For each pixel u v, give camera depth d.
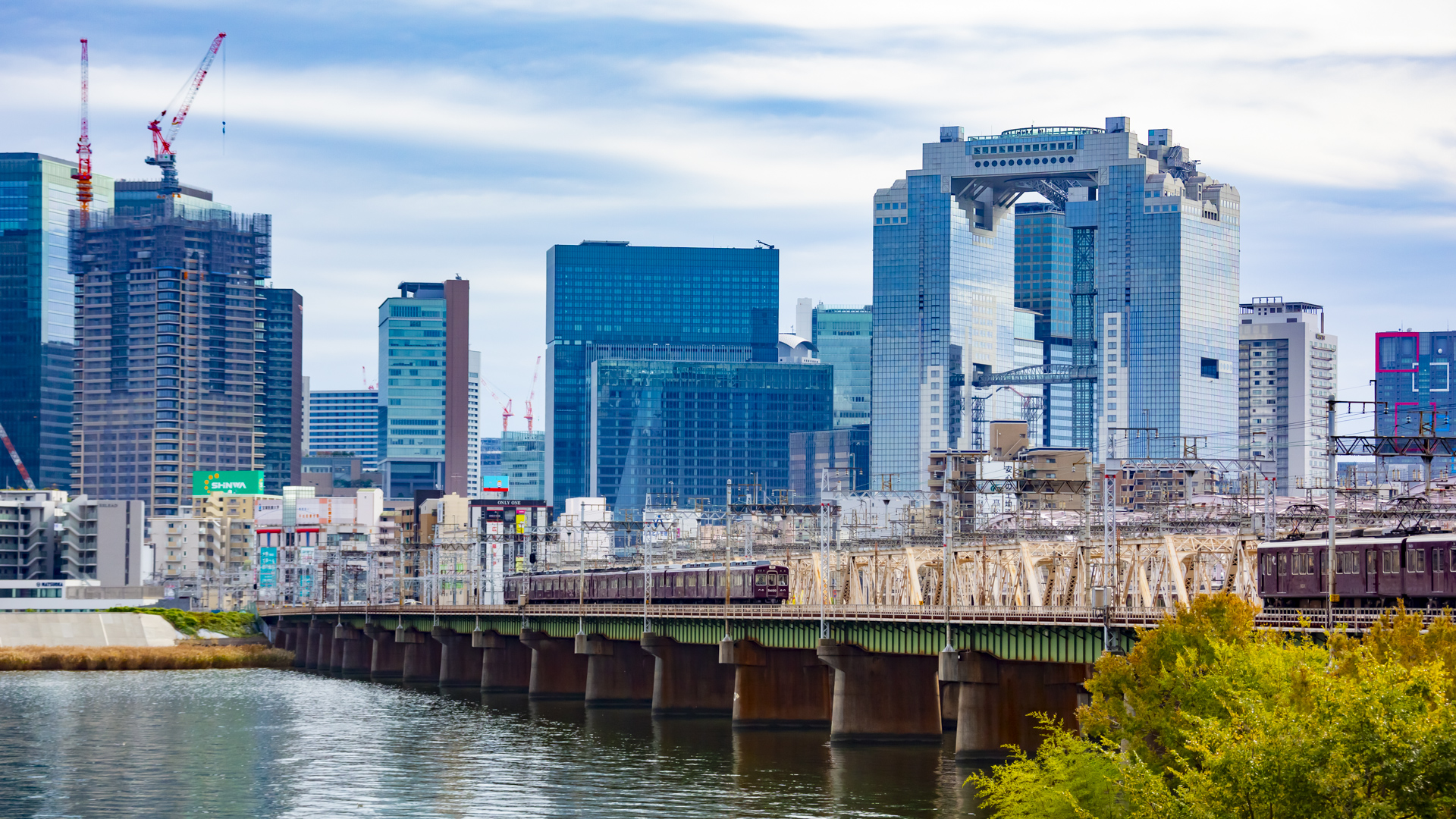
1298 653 144.38
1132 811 122.62
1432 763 96.50
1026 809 146.12
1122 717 153.25
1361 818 95.31
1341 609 189.62
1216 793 102.19
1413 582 194.62
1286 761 99.81
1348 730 100.00
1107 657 166.62
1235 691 140.00
